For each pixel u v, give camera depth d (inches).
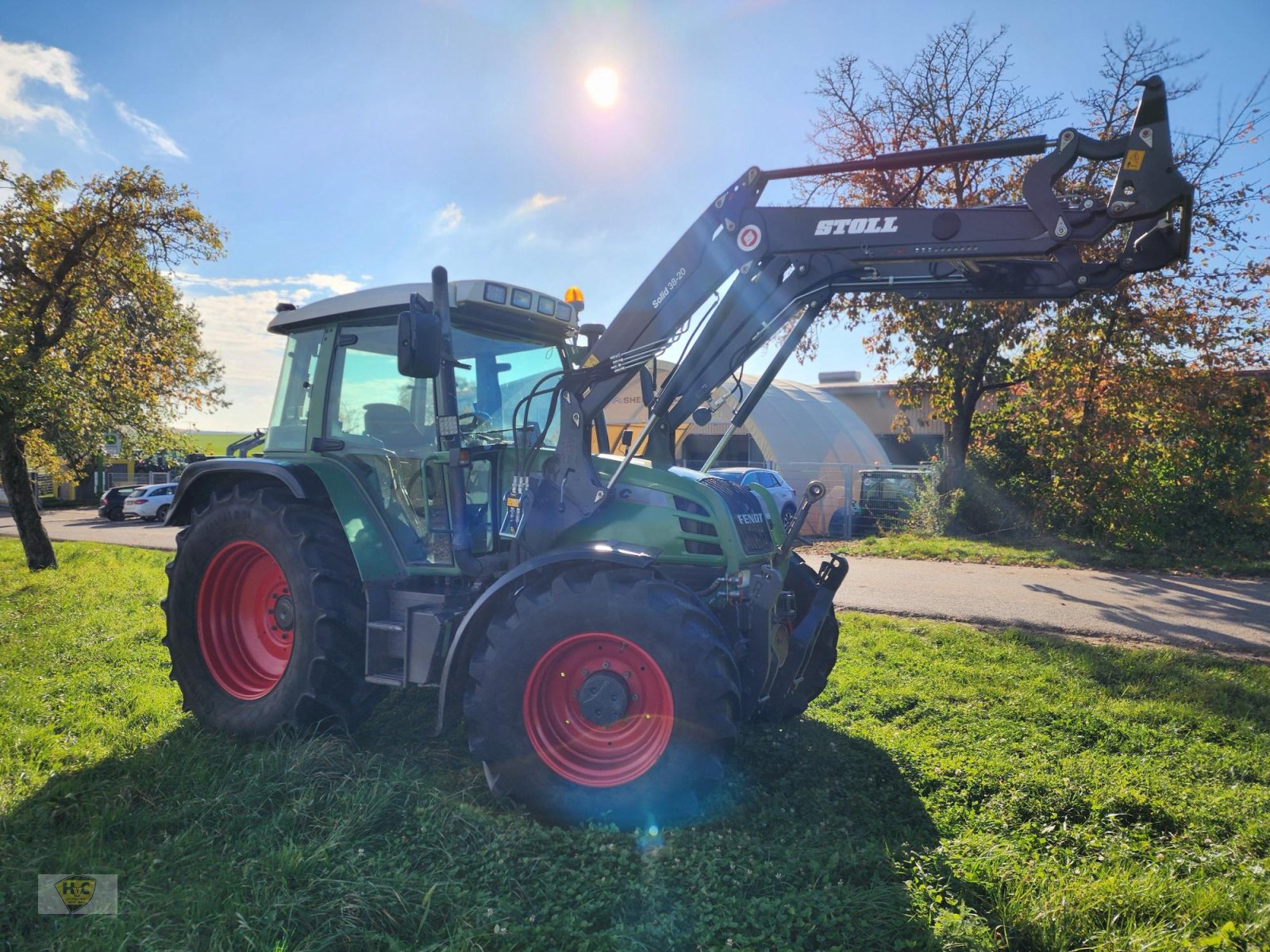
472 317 175.8
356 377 179.9
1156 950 96.6
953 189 584.1
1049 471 617.0
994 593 383.2
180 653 178.4
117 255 445.7
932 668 227.5
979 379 628.7
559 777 133.2
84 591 363.6
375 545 165.8
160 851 117.8
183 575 179.5
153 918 100.7
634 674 134.8
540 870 114.5
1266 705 197.2
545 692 137.8
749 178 151.8
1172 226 131.8
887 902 104.0
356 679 162.1
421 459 167.8
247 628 183.2
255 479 187.3
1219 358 543.5
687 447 911.0
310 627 158.6
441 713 137.3
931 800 142.2
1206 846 125.8
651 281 158.4
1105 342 547.2
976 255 136.2
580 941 97.8
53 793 134.6
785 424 781.3
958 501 626.8
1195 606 347.9
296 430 188.5
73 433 450.6
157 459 625.6
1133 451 561.9
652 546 154.2
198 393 551.2
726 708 128.8
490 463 163.8
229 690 175.6
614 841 123.4
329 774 140.4
